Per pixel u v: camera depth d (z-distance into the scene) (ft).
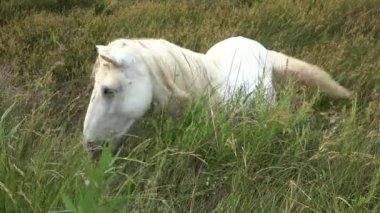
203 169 16.34
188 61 17.62
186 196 15.14
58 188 13.52
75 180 13.73
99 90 15.96
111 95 15.89
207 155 16.55
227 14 34.83
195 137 16.46
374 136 18.40
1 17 34.68
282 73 22.09
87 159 14.43
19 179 13.60
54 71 26.27
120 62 15.80
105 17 34.14
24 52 29.01
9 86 23.44
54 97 22.79
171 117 17.15
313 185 15.58
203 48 28.22
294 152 17.06
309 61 27.73
